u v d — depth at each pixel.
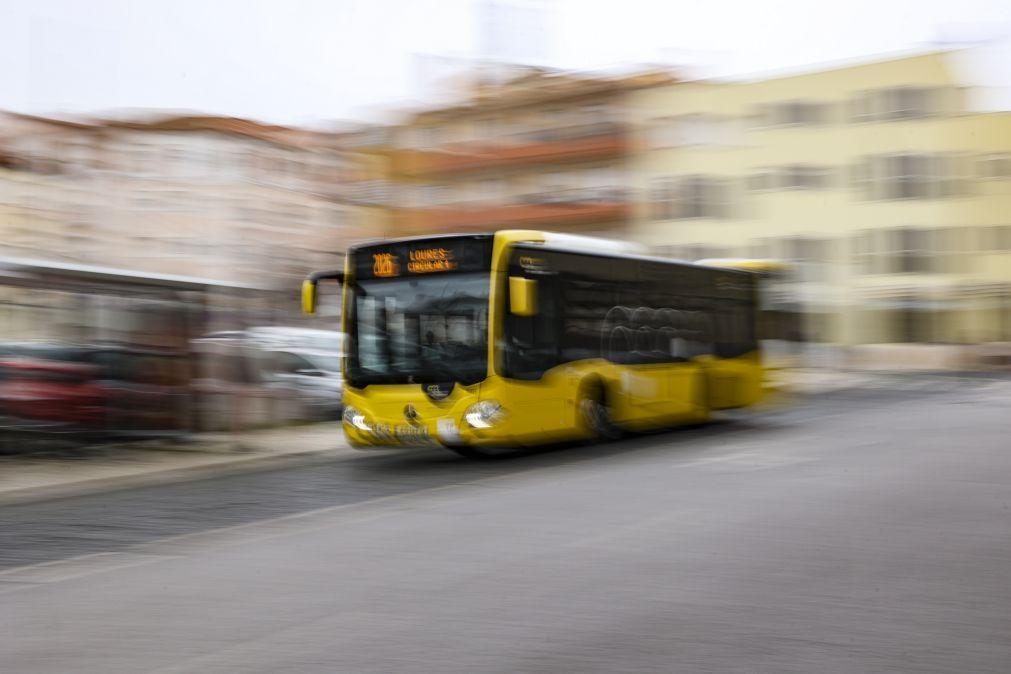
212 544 9.61
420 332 15.63
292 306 49.72
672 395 18.97
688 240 55.75
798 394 31.36
